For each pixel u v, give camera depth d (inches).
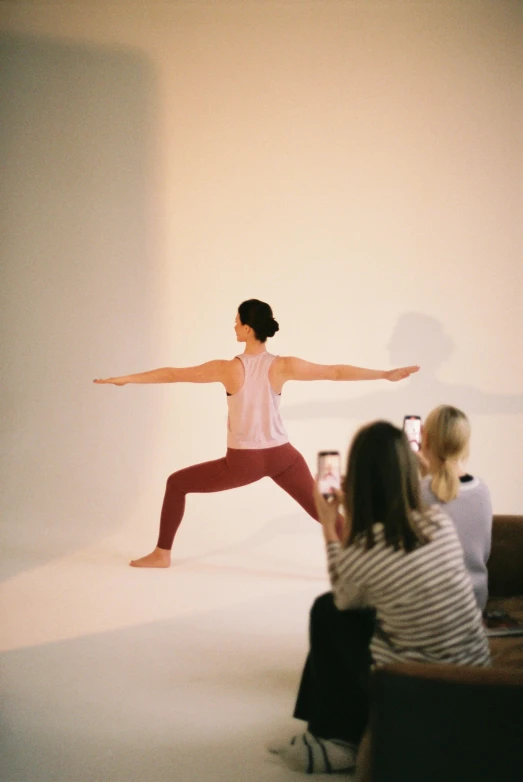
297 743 90.4
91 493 213.3
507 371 205.6
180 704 106.9
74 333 214.7
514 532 114.7
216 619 138.3
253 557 174.4
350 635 87.8
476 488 100.7
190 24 206.5
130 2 207.3
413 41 202.7
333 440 209.6
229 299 210.4
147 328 212.7
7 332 216.1
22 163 213.3
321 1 203.6
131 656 122.7
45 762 92.2
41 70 211.2
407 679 69.3
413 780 69.7
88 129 211.2
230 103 207.2
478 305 205.2
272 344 210.4
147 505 207.8
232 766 91.1
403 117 204.2
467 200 203.9
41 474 215.6
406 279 206.5
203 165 208.8
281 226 208.1
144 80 208.8
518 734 67.7
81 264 213.5
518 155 201.5
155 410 212.4
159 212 210.5
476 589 99.7
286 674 116.3
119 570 166.1
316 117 205.9
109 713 104.3
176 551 178.9
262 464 153.0
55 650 125.3
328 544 83.8
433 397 207.5
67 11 209.0
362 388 208.5
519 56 199.9
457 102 202.5
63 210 213.2
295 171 207.0
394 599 77.2
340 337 208.8
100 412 213.9
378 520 78.5
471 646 78.3
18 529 194.4
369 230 206.5
